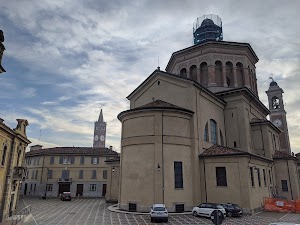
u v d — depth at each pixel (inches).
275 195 1258.0
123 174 1047.0
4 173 823.1
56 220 812.0
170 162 983.0
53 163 2247.8
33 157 2385.6
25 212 1022.4
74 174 2225.6
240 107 1346.0
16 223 737.6
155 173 949.2
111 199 1537.9
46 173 2220.7
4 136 802.2
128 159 1039.0
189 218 824.3
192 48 1561.3
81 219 826.8
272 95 2669.8
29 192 2309.3
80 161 2257.6
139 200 953.5
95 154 2267.5
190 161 1040.8
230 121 1360.7
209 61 1498.5
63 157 2266.2
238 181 972.6
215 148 1107.3
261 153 1369.3
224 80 1473.9
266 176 1213.1
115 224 724.7
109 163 1592.0
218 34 1809.8
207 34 1803.6
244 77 1509.6
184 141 1038.4
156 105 1069.8
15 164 918.4
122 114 1109.7
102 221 777.6
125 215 890.1
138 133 1036.5
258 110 1578.5
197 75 1524.4
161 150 979.3
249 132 1369.3
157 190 928.9
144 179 965.8
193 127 1079.0
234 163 997.2
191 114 1088.2
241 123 1323.8
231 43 1529.3
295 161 1469.0
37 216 919.7
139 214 900.6
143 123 1039.6
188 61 1578.5
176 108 1039.6
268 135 1398.9
